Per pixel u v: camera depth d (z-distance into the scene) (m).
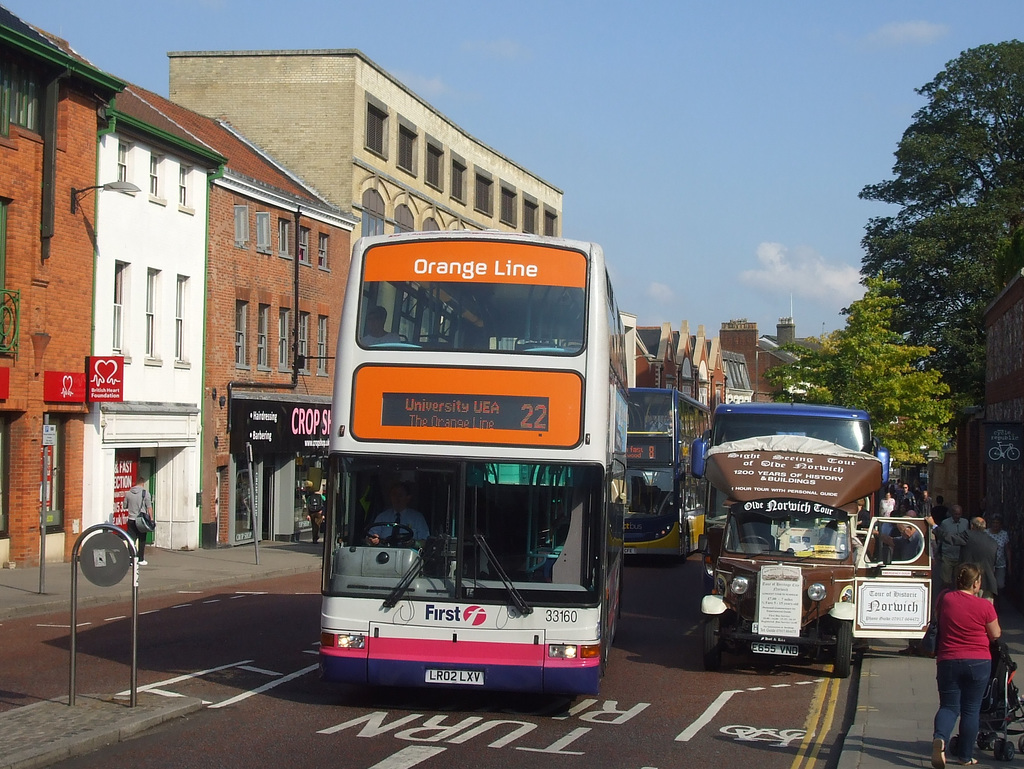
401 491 11.60
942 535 21.41
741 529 16.17
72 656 11.14
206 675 13.65
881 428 44.53
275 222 38.84
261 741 10.26
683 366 90.12
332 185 44.75
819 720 12.32
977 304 47.34
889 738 10.79
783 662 16.73
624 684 14.40
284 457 40.50
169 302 32.66
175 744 10.03
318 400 41.28
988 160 50.03
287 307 39.72
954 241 48.00
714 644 15.52
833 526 16.02
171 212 32.59
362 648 11.38
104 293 29.27
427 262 12.02
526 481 11.52
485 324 11.80
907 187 50.66
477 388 11.66
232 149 41.78
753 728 11.77
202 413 34.56
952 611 9.69
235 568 29.05
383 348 11.82
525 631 11.27
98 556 11.11
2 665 14.11
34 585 22.69
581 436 11.59
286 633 17.48
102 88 28.38
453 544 11.47
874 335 45.06
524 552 11.45
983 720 9.97
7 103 25.59
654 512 34.28
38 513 26.33
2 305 25.08
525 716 11.98
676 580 30.06
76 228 27.77
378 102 47.06
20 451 25.78
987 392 34.50
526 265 11.98
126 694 11.95
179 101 46.16
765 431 21.28
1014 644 17.73
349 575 11.51
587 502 11.50
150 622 18.77
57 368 27.11
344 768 9.34
